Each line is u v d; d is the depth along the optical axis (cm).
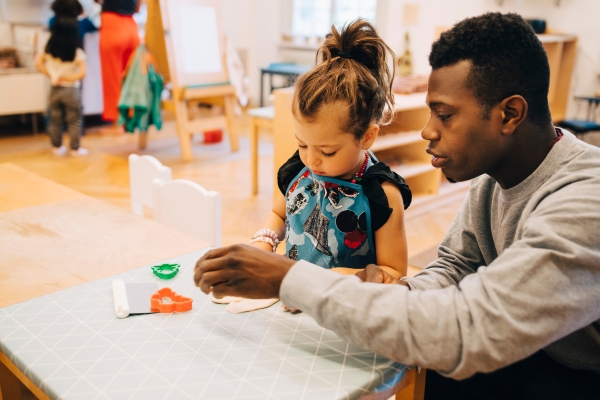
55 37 444
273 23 715
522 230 93
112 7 491
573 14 450
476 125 88
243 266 88
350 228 114
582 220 78
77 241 137
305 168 123
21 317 101
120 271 121
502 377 117
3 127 564
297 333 97
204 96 464
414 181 388
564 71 461
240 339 95
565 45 455
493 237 110
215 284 89
